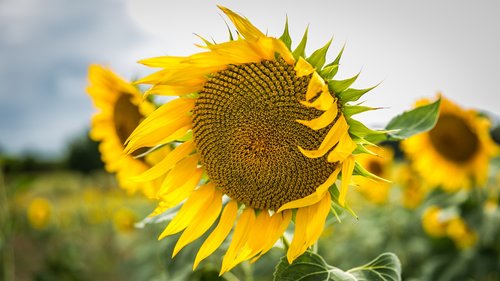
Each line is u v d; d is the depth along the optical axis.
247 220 0.88
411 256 2.07
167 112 0.89
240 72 0.86
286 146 0.85
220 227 0.88
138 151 1.24
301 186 0.85
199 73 0.86
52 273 2.68
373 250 2.18
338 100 0.79
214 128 0.88
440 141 1.60
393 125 0.88
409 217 2.20
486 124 1.56
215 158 0.88
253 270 1.51
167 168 0.91
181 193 0.91
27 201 3.62
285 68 0.85
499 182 1.73
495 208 1.61
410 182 2.15
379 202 2.30
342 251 2.25
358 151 0.80
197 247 1.01
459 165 1.61
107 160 1.29
